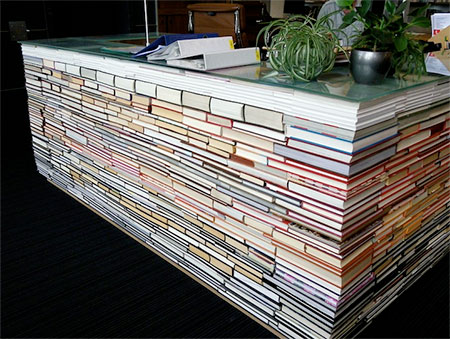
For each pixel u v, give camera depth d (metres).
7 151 3.89
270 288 1.71
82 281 2.09
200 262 2.04
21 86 5.33
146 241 2.38
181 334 1.76
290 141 1.46
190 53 1.74
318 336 1.59
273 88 1.45
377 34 1.41
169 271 2.18
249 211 1.70
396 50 1.42
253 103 1.54
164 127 1.99
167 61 1.79
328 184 1.40
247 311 1.87
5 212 2.74
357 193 1.41
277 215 1.60
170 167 2.04
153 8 5.71
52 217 2.70
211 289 2.03
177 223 2.11
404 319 1.83
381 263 1.70
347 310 1.57
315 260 1.51
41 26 5.31
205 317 1.86
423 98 1.58
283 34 1.49
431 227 2.00
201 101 1.73
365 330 1.76
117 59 2.09
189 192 1.97
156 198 2.20
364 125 1.31
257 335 1.76
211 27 2.93
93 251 2.34
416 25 1.42
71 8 5.54
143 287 2.05
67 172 2.94
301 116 1.40
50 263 2.23
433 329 1.78
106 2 5.84
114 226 2.61
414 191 1.75
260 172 1.61
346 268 1.47
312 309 1.58
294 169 1.48
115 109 2.27
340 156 1.34
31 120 3.15
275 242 1.63
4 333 1.75
